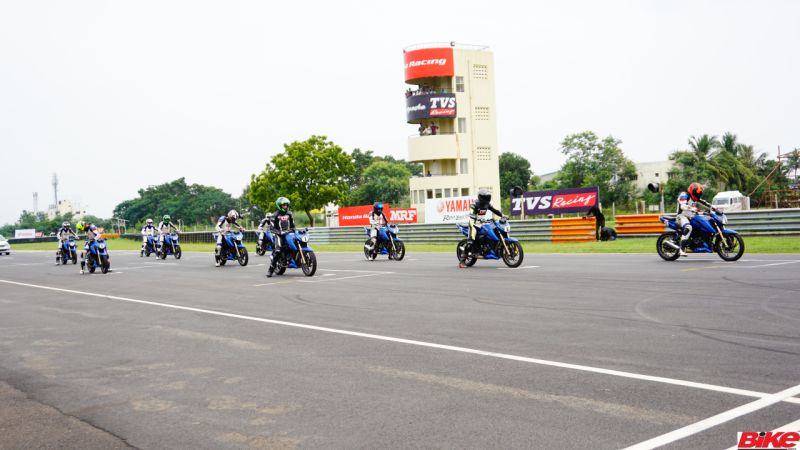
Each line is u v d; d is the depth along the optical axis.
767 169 66.44
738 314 8.38
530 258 19.66
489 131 64.25
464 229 17.03
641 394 5.18
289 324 9.37
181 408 5.43
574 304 9.88
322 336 8.30
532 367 6.20
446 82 63.28
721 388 5.23
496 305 10.18
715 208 15.44
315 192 72.12
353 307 10.78
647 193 69.50
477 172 63.38
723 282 11.45
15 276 22.69
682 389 5.26
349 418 4.95
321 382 6.03
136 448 4.54
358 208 42.78
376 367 6.50
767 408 4.73
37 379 6.71
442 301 10.95
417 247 30.33
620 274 13.61
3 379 6.78
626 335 7.43
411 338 7.88
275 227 17.09
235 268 21.61
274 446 4.45
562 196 30.56
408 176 104.38
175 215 111.44
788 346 6.56
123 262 28.61
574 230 27.33
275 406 5.35
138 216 121.12
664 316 8.48
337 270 18.36
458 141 62.28
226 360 7.17
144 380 6.45
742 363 5.97
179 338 8.69
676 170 68.56
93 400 5.81
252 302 12.14
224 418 5.11
